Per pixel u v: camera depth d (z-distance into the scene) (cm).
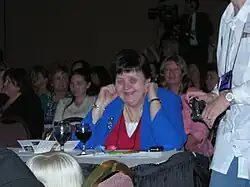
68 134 348
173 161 253
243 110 248
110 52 1080
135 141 362
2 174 156
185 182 255
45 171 181
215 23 969
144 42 1062
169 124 360
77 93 567
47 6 1087
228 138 253
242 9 246
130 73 360
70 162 184
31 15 1089
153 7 1048
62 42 1089
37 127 545
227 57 254
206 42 938
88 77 570
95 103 381
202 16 945
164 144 354
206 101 286
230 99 244
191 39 936
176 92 526
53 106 670
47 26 1089
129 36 1071
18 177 156
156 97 367
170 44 945
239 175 249
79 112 565
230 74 250
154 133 358
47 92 715
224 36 258
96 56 1084
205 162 278
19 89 552
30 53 1091
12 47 1094
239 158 249
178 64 523
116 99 379
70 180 183
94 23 1082
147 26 1059
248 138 248
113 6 1075
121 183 185
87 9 1082
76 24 1087
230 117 253
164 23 966
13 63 1092
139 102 365
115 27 1075
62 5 1085
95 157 319
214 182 257
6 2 1090
